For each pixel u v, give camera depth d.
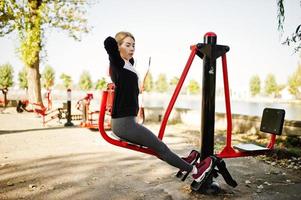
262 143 6.87
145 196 3.41
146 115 11.77
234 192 3.54
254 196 3.41
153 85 90.88
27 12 13.90
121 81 2.57
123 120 2.59
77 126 9.81
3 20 13.43
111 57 2.54
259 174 4.33
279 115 3.51
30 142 6.87
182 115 11.10
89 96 9.12
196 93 84.50
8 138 7.40
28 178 4.07
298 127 7.02
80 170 4.51
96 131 8.70
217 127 9.70
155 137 2.72
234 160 5.20
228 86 3.35
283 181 3.99
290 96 61.53
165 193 3.51
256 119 8.16
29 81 14.90
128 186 3.78
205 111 3.41
